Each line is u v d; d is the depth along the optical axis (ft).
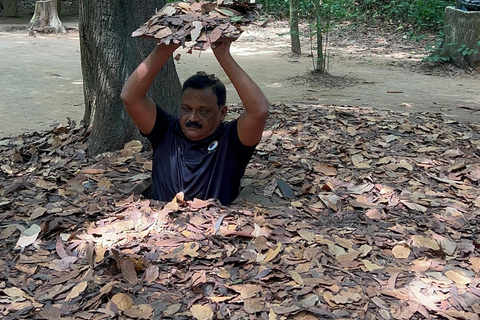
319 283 8.96
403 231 11.06
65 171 14.44
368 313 8.34
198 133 11.78
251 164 14.82
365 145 17.13
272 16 62.95
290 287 8.86
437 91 31.24
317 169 14.47
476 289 9.03
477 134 19.92
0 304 8.45
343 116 21.26
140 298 8.59
